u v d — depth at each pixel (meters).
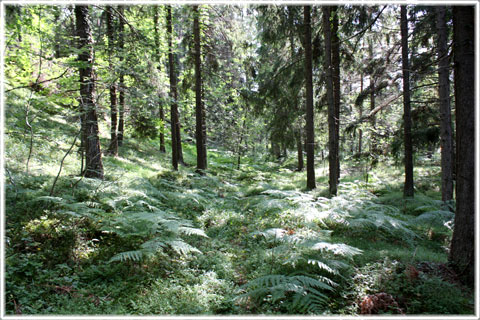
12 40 6.69
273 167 22.69
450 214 6.50
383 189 12.00
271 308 3.80
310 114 11.77
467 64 4.14
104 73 8.05
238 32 13.95
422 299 3.77
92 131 8.20
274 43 13.25
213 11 12.62
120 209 6.71
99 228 5.68
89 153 8.20
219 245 5.90
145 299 3.98
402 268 4.45
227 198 10.15
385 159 14.96
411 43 10.81
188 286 4.26
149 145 19.83
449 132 8.84
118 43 7.87
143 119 11.31
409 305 3.70
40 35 6.94
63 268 4.50
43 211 5.68
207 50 14.62
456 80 4.30
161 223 5.90
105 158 11.65
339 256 4.89
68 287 4.11
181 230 5.42
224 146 21.59
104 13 9.56
